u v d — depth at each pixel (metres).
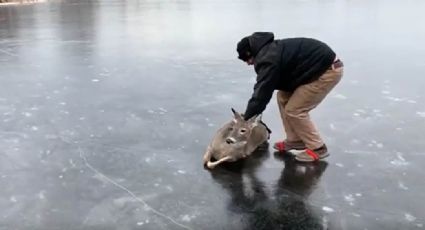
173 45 10.88
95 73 7.98
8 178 4.05
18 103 6.24
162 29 13.86
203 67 8.41
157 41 11.52
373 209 3.51
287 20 15.52
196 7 22.14
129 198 3.69
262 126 4.60
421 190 3.79
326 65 3.96
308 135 4.30
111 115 5.71
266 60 3.87
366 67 8.30
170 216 3.42
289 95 4.33
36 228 3.29
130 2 26.97
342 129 5.17
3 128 5.27
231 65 8.56
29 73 8.04
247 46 4.00
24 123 5.45
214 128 5.25
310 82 4.03
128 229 3.26
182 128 5.25
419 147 4.64
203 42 11.30
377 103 6.12
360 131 5.11
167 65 8.59
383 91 6.71
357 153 4.52
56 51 10.12
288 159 4.42
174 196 3.72
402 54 9.43
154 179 4.02
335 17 16.41
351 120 5.47
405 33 12.27
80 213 3.48
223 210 3.50
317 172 4.13
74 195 3.75
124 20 16.62
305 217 3.39
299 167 4.23
